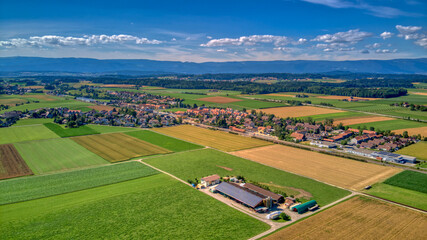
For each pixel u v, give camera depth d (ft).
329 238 222.89
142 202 285.43
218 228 238.68
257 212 269.23
